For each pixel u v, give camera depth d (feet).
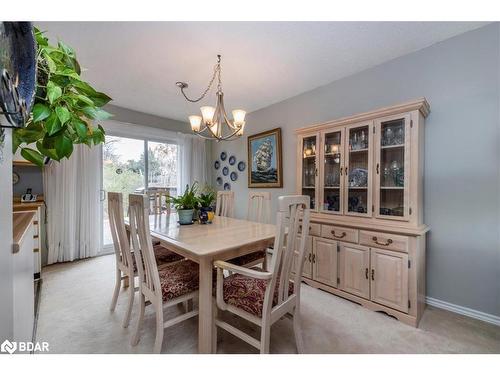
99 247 10.78
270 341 5.02
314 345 4.89
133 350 4.68
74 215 9.93
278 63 7.38
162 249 6.98
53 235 9.47
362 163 7.06
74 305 6.47
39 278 7.96
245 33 5.90
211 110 6.52
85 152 10.24
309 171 8.46
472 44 5.83
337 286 7.02
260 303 4.02
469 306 5.94
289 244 4.07
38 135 2.75
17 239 2.92
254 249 5.17
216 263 4.27
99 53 6.70
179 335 5.21
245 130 12.66
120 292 7.31
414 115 5.89
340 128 7.39
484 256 5.73
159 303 4.43
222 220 7.77
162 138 13.02
